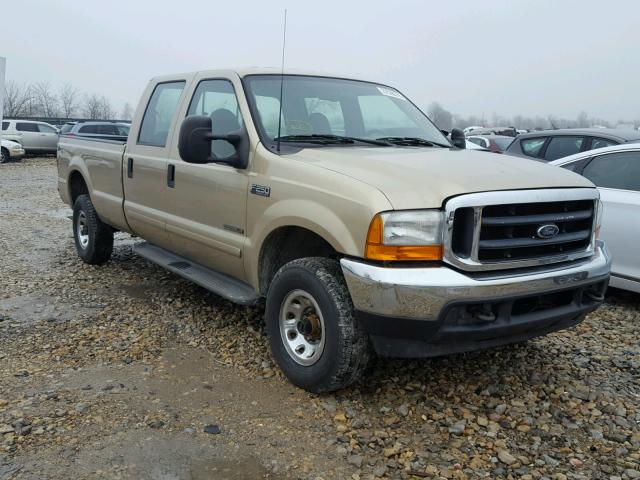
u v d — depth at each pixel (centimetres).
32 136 2622
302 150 412
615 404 375
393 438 333
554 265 362
